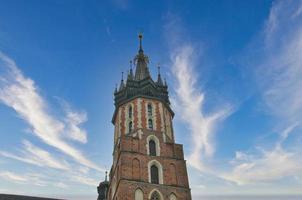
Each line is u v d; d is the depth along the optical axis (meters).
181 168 43.34
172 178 41.75
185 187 41.12
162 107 51.06
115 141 50.00
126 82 54.88
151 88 53.31
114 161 48.09
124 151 42.38
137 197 38.22
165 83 57.03
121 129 48.12
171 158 44.09
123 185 38.66
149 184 39.91
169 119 52.00
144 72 59.88
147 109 49.59
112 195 45.19
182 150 45.84
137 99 50.56
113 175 46.91
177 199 39.69
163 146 45.34
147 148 44.25
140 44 67.31
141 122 47.22
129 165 41.12
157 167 42.66
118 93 55.88
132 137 44.53
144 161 42.41
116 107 53.47
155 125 47.66
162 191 39.72
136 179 39.81
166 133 48.06
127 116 49.47
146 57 64.81
